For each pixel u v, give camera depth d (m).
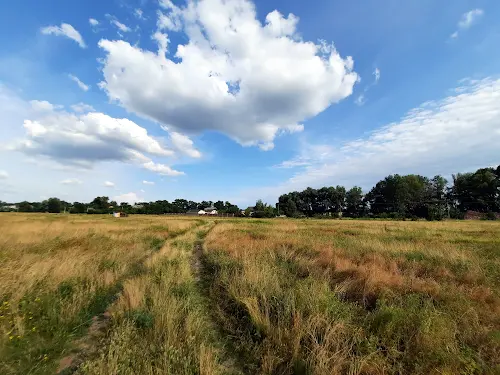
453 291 6.23
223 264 9.37
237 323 5.57
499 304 5.61
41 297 6.09
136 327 5.04
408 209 92.25
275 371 4.05
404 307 5.46
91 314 5.89
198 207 147.38
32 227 20.39
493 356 4.00
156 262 10.19
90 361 3.93
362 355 4.09
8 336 4.57
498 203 80.00
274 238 16.42
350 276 7.76
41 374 3.83
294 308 5.25
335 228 27.45
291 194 123.44
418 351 4.14
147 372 3.63
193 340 4.58
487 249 12.42
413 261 9.41
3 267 7.62
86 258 9.76
